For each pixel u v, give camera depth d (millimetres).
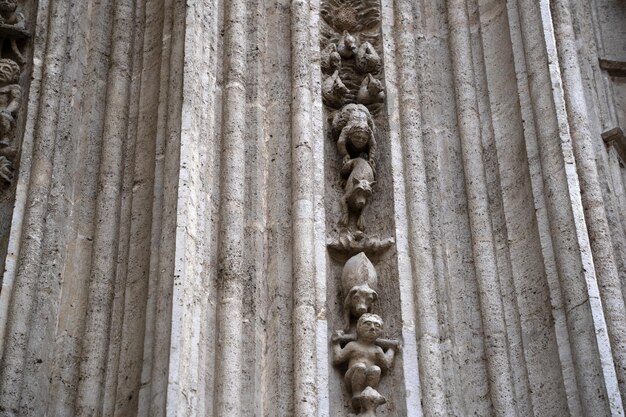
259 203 15508
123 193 15539
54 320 14656
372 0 17750
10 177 15477
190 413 13406
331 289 15375
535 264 15398
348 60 17234
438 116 16844
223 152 15602
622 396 14406
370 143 16375
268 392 14367
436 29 17656
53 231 15102
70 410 14156
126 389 14055
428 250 15703
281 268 15148
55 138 15750
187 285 14070
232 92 16078
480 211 16016
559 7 17938
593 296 14617
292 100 16375
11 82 16203
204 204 14961
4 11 16672
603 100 18250
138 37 16891
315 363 14492
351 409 14641
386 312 15305
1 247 14930
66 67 16375
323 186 15922
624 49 18969
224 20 16703
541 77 16375
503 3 17359
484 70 17109
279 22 17078
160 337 13734
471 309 15453
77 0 16969
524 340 15055
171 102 15469
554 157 15719
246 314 14688
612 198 16938
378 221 15977
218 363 14188
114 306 14742
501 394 14805
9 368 14031
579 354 14414
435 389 14750
